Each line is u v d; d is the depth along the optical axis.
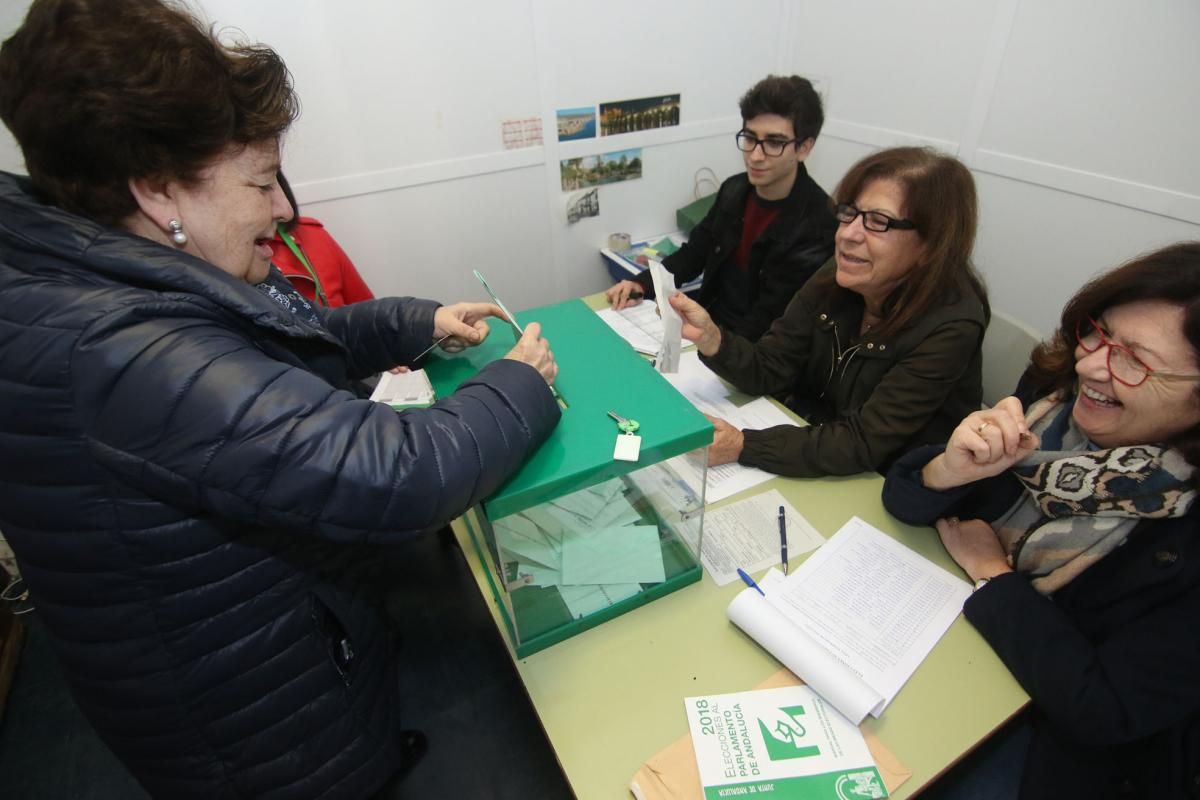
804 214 1.76
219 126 0.54
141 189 0.55
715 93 2.46
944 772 0.70
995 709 0.76
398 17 1.84
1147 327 0.75
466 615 1.68
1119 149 1.65
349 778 0.88
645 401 0.83
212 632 0.67
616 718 0.76
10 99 0.50
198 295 0.58
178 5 0.56
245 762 0.78
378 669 0.89
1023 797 0.92
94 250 0.54
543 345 0.81
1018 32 1.77
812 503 1.08
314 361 0.78
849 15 2.23
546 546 0.88
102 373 0.51
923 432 1.33
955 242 1.12
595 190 2.42
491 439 0.65
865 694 0.72
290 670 0.74
